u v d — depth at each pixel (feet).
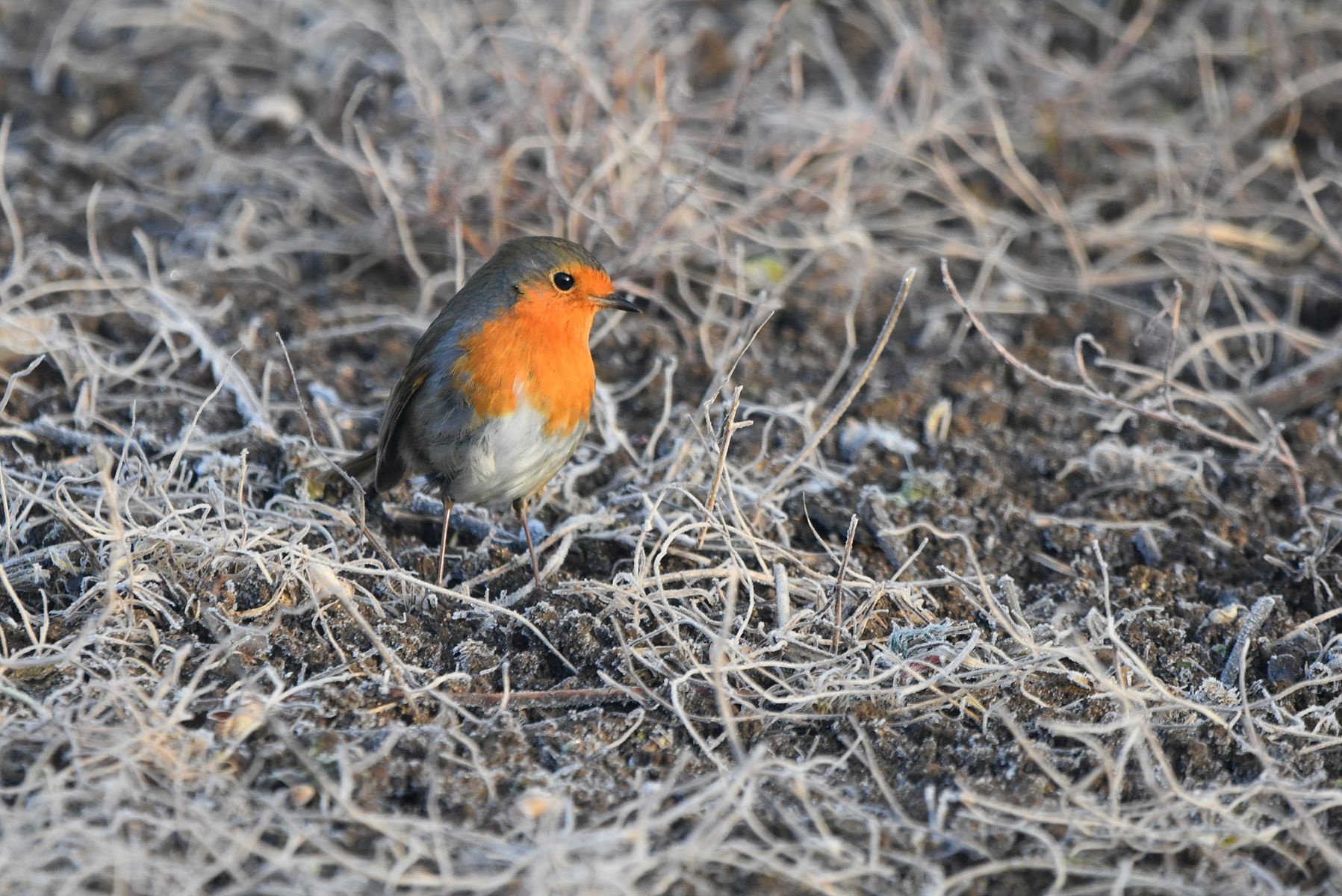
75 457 32.58
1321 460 35.50
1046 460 34.83
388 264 43.19
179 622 26.81
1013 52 50.78
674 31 50.47
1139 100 50.31
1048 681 26.91
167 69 51.90
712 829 22.41
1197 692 26.91
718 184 46.24
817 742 25.54
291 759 23.76
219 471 31.22
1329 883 22.70
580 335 29.30
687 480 32.35
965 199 43.98
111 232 43.32
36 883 20.12
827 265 43.04
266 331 38.88
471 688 26.43
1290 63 49.90
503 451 28.94
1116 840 23.04
